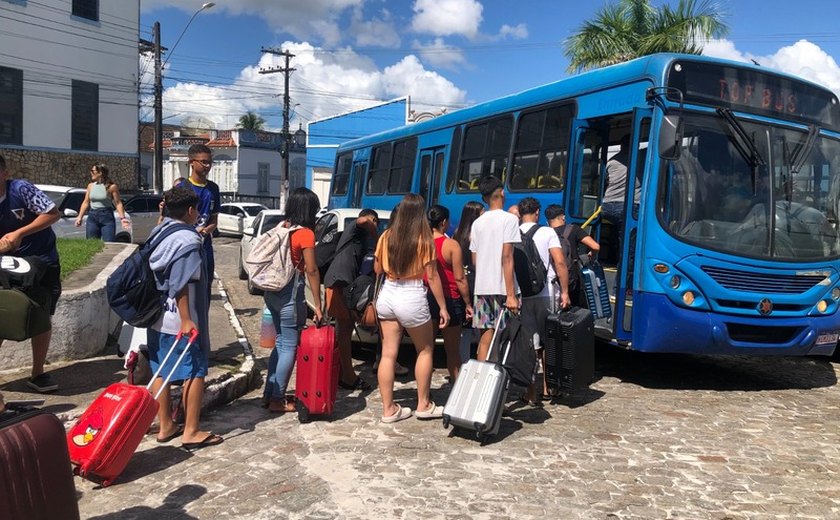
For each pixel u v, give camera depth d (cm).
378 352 753
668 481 474
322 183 3866
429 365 585
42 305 541
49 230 554
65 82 3003
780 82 752
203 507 417
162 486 445
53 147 2977
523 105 939
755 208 714
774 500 447
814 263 728
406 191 1311
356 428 570
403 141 1354
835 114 790
